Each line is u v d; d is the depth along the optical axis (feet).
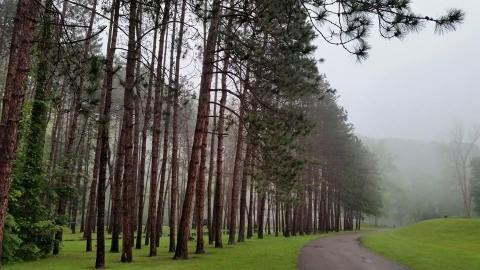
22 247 56.59
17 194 57.31
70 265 51.31
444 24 25.67
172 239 72.23
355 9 28.40
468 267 60.64
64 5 69.82
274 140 54.95
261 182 63.93
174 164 74.84
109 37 72.43
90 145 113.91
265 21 46.73
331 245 96.27
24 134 62.18
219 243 80.33
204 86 60.34
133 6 44.96
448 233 135.85
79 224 155.02
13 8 91.56
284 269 49.73
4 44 90.94
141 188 81.46
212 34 57.77
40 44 32.12
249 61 53.98
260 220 120.57
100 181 49.98
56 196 64.80
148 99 77.41
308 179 156.25
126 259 54.19
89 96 35.94
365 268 57.77
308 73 57.57
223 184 176.04
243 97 67.15
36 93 63.31
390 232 173.47
